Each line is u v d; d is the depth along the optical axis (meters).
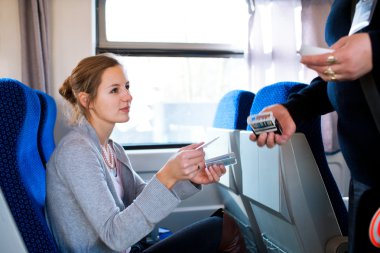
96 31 2.34
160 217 0.98
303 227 1.18
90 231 1.07
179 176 0.99
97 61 1.19
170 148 2.43
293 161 1.16
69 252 1.08
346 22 0.82
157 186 0.99
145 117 2.43
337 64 0.60
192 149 1.03
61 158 1.04
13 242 0.68
